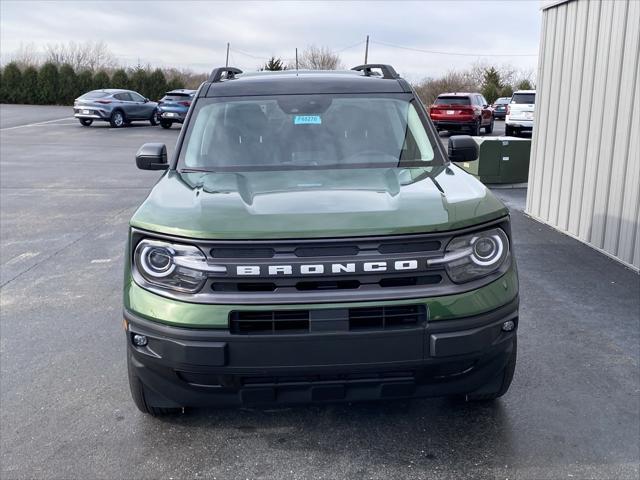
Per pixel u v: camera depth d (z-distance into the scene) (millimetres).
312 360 2809
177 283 2879
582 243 7816
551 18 8797
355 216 2896
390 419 3625
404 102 4418
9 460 3258
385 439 3422
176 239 2861
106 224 9070
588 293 5855
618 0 6996
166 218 2967
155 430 3533
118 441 3428
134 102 30094
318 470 3156
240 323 2826
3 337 4906
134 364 3066
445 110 26625
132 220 3033
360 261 2791
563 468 3156
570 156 8180
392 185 3389
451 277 2893
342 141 4070
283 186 3420
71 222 9211
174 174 3828
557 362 4383
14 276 6559
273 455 3287
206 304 2814
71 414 3723
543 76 9094
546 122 8977
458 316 2863
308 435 3473
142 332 2930
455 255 2896
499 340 2996
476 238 2969
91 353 4602
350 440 3418
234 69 5160
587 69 7727
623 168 6836
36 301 5758
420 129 4223
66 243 7957
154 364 2955
